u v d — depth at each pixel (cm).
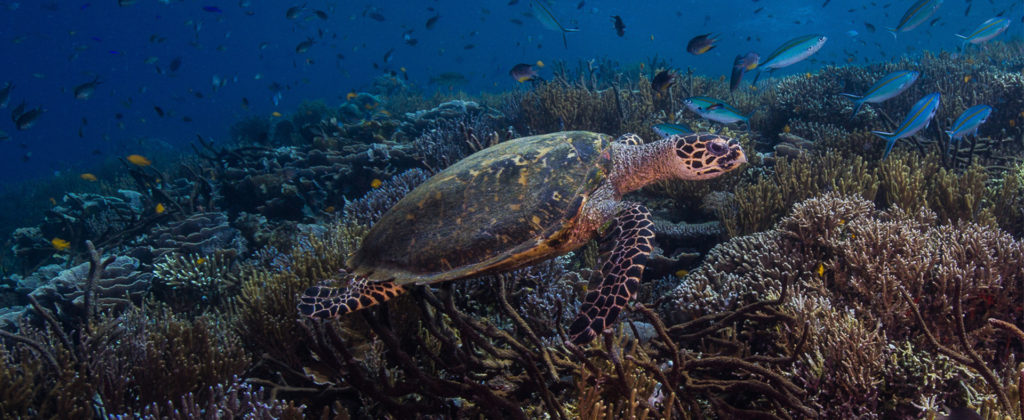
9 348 110
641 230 84
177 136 1641
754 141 219
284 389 93
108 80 3186
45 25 2692
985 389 76
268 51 3231
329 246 142
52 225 254
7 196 569
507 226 82
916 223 117
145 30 2883
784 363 81
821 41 153
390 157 234
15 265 258
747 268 117
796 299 92
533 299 112
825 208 115
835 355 80
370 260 90
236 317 120
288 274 123
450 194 88
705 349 100
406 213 90
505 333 85
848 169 162
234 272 173
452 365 91
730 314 92
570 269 151
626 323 108
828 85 259
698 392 82
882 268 94
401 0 2464
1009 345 86
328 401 97
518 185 87
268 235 200
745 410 77
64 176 589
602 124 250
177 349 99
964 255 95
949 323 88
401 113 445
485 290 117
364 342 105
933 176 153
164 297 162
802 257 114
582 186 87
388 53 407
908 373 77
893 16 1664
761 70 164
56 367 92
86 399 88
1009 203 136
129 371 96
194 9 2634
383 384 88
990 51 405
